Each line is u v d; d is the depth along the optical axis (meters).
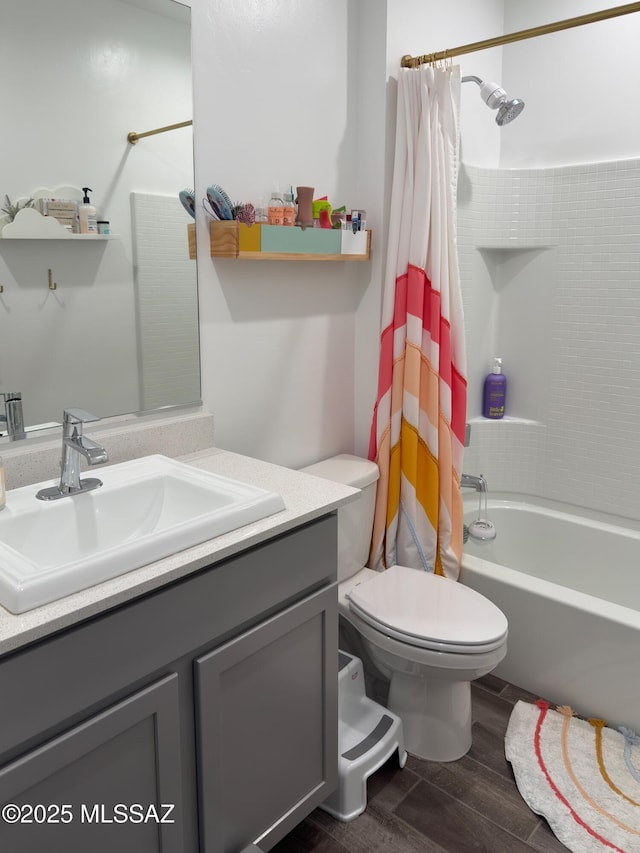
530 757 1.88
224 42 1.74
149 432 1.68
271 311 2.00
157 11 1.56
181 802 1.25
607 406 2.58
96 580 1.07
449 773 1.85
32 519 1.29
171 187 1.66
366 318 2.29
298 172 2.01
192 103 1.67
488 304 2.79
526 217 2.64
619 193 2.43
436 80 2.02
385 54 2.08
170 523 1.47
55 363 1.50
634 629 1.90
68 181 1.46
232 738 1.33
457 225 2.58
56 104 1.41
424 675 1.77
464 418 2.23
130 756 1.15
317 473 2.12
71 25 1.41
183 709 1.24
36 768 1.00
